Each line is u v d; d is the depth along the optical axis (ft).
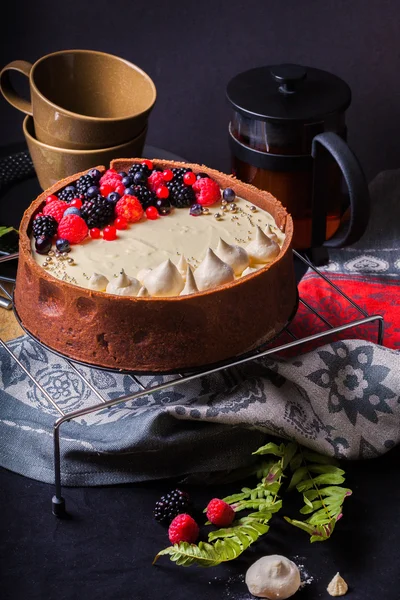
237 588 4.24
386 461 4.92
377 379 4.86
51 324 4.65
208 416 4.65
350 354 4.95
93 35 7.19
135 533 4.52
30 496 4.72
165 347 4.51
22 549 4.42
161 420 4.67
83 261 4.84
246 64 7.16
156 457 4.78
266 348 5.41
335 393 4.89
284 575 4.15
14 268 5.86
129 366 4.57
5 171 6.59
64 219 4.94
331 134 5.52
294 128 5.73
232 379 5.11
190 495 4.72
